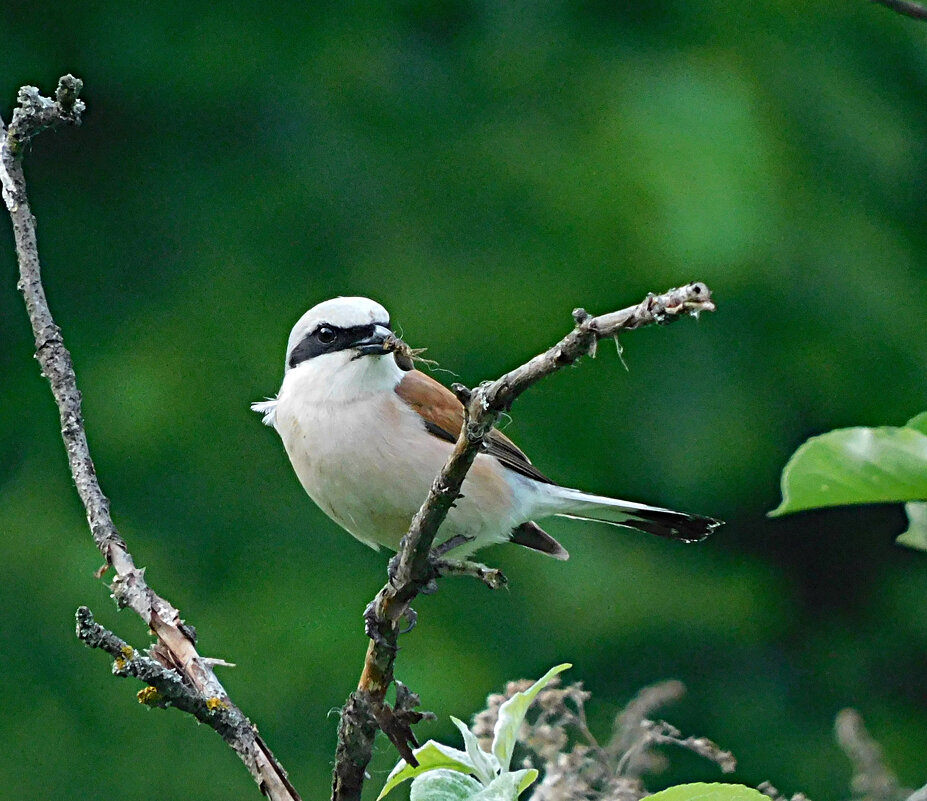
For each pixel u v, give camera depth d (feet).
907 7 14.38
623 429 45.16
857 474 11.08
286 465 44.57
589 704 39.42
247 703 41.29
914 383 44.47
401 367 24.70
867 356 44.55
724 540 46.03
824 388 44.80
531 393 45.24
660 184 42.96
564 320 44.06
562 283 44.06
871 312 44.32
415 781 13.76
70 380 16.46
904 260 44.39
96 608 42.57
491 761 14.38
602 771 16.67
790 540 46.24
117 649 14.20
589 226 43.68
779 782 44.37
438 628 42.70
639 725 17.43
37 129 16.88
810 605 46.55
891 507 47.03
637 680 43.42
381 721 15.44
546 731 16.74
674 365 45.19
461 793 13.64
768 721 44.73
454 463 14.06
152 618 15.33
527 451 44.88
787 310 44.47
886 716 46.16
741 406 44.93
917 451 10.98
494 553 43.45
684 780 41.86
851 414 44.86
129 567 15.62
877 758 19.89
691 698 44.01
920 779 45.27
